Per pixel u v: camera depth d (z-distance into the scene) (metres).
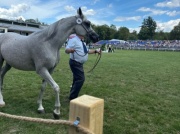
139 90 6.22
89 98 1.25
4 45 4.09
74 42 4.22
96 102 1.19
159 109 4.54
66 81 7.07
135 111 4.33
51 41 3.63
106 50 32.19
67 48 4.24
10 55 3.93
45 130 3.25
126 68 11.18
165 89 6.49
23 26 60.03
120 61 15.16
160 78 8.39
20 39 3.92
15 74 7.89
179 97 5.62
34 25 63.78
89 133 1.14
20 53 3.80
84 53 4.32
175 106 4.80
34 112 4.00
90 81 7.31
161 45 51.09
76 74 4.40
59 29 3.66
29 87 5.97
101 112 1.24
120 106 4.62
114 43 60.91
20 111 4.00
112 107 4.53
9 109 4.07
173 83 7.47
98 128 1.23
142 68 11.38
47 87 6.04
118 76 8.53
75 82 4.46
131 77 8.40
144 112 4.31
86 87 6.31
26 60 3.79
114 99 5.16
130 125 3.62
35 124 3.44
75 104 1.19
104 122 3.69
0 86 4.48
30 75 7.80
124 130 3.42
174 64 14.11
